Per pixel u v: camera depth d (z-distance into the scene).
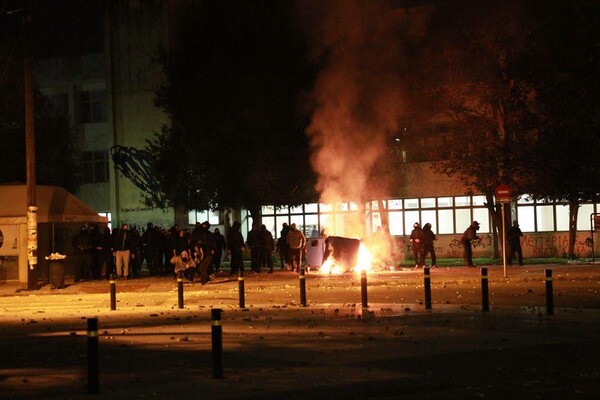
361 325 17.94
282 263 41.19
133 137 57.78
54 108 62.09
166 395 11.01
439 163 42.88
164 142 48.75
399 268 38.78
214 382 11.88
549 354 13.85
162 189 50.31
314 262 38.00
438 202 50.31
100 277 37.69
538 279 29.95
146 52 57.53
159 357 14.35
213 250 32.75
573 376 11.96
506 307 20.91
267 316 20.23
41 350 15.70
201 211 48.94
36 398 11.04
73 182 59.03
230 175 46.16
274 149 45.97
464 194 49.56
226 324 18.72
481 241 49.44
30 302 27.73
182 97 47.06
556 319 18.20
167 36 56.94
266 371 12.69
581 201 41.44
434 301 23.39
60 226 37.84
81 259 37.28
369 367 12.89
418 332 16.64
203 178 46.41
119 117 58.31
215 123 46.47
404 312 20.20
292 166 46.44
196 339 16.56
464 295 24.94
